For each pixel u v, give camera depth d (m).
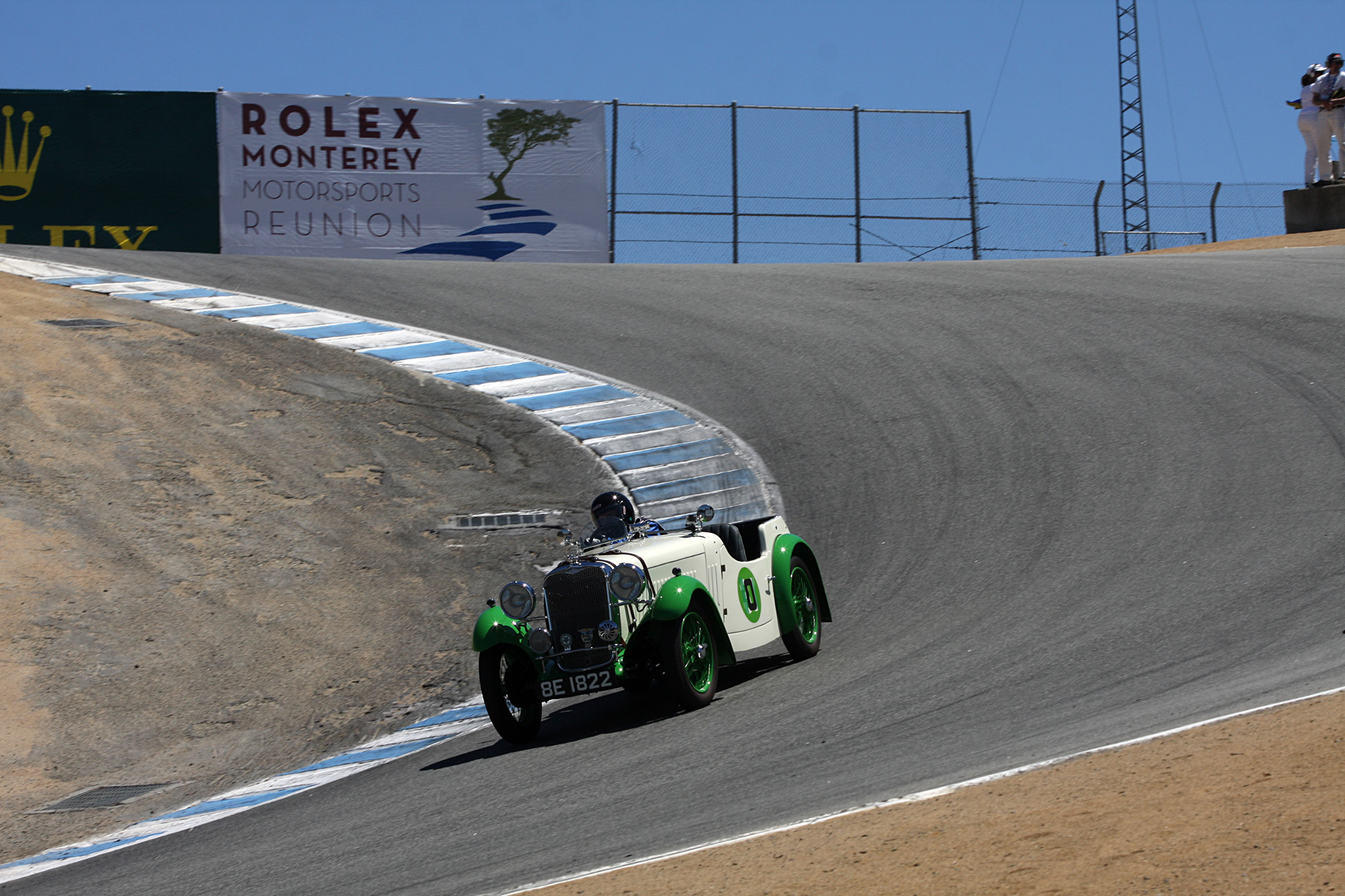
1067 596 16.06
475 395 30.25
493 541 23.06
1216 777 7.41
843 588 18.91
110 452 24.14
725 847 8.05
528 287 41.94
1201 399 24.55
